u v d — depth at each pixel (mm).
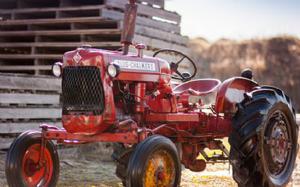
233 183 7930
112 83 6141
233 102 7055
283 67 30203
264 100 6777
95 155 9852
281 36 32312
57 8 11141
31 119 9570
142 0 11188
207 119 7090
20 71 11727
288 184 7676
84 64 6098
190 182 7965
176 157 6008
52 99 9773
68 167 8789
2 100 9117
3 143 9195
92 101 6074
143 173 5641
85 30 10836
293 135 7266
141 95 6426
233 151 6605
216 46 32125
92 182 7797
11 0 11750
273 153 6863
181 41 12219
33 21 11281
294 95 28391
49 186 6648
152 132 6102
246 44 32188
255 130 6539
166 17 11781
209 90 7289
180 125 6961
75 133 6219
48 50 11617
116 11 10867
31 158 6480
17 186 6262
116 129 6113
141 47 6531
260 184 6742
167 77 6750
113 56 6172
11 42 11844
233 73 29656
